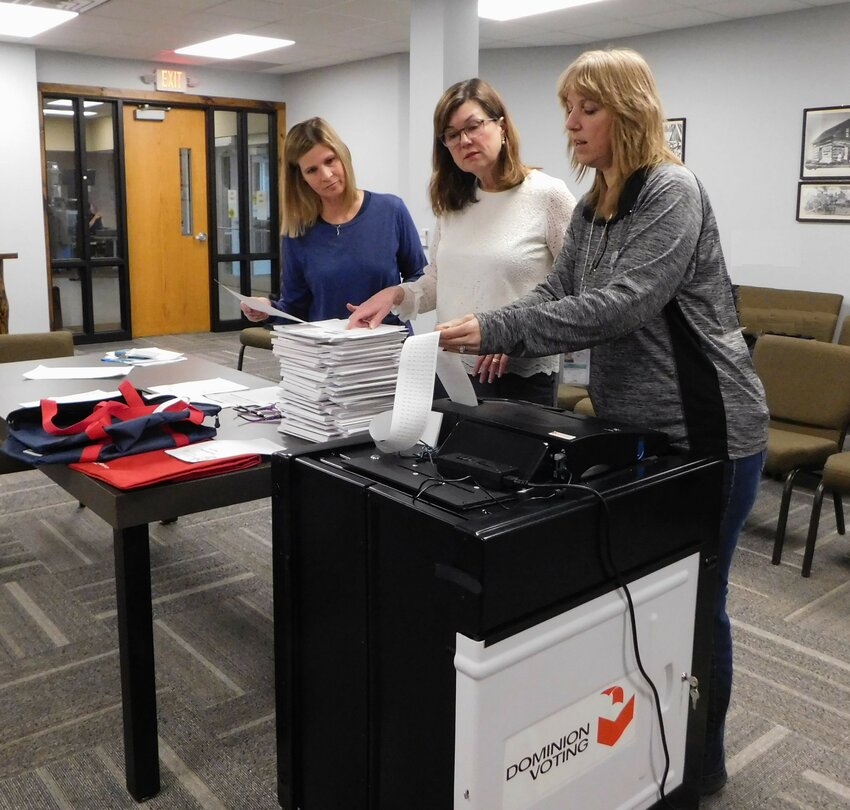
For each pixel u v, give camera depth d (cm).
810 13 510
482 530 102
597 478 124
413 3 475
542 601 110
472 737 106
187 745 188
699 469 130
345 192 238
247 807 168
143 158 734
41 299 678
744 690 212
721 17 537
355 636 125
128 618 161
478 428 132
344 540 124
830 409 311
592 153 136
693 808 147
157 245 756
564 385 374
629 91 129
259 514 339
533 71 650
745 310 517
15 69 638
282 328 173
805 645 235
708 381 135
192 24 564
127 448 165
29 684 212
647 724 132
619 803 130
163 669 220
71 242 708
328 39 618
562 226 195
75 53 676
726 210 570
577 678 117
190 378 250
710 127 570
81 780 176
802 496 360
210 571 283
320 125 229
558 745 117
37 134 655
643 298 125
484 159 189
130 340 744
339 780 135
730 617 251
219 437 182
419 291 211
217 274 793
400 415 120
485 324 125
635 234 129
